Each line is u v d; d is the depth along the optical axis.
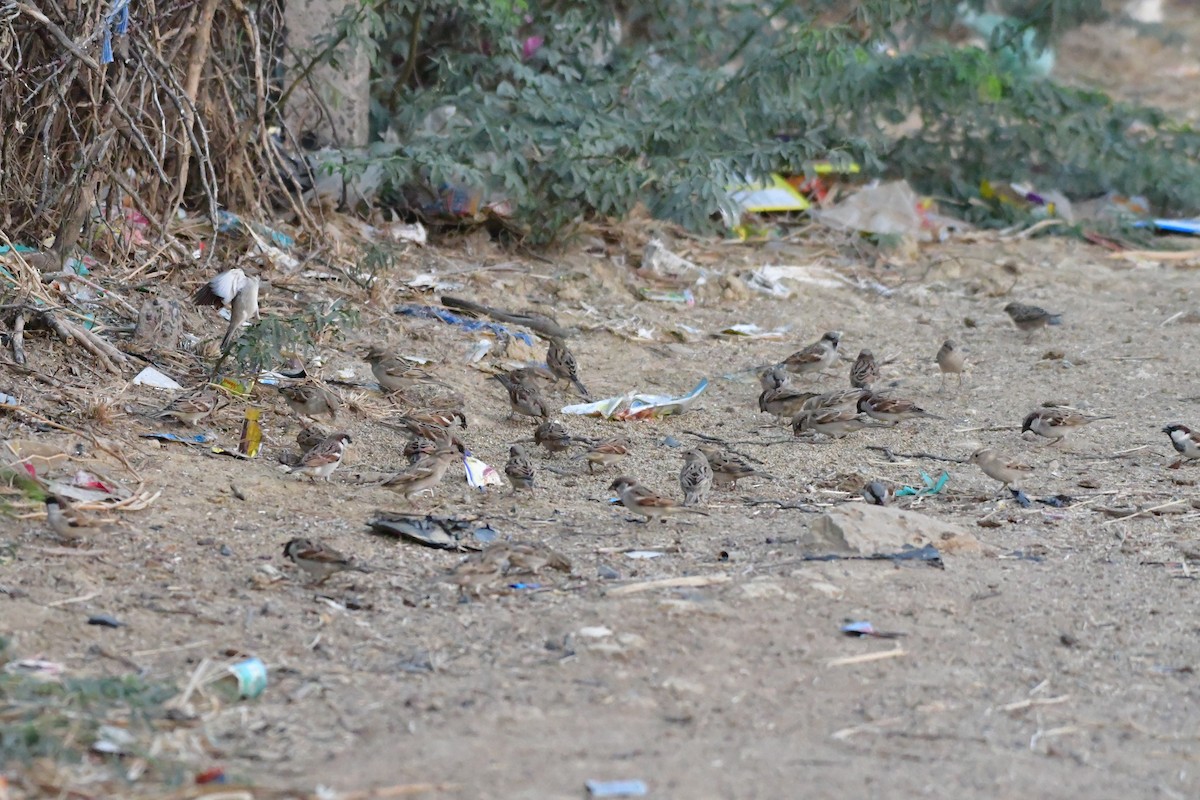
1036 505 16.31
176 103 20.00
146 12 20.39
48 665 10.59
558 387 20.91
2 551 12.70
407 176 24.64
